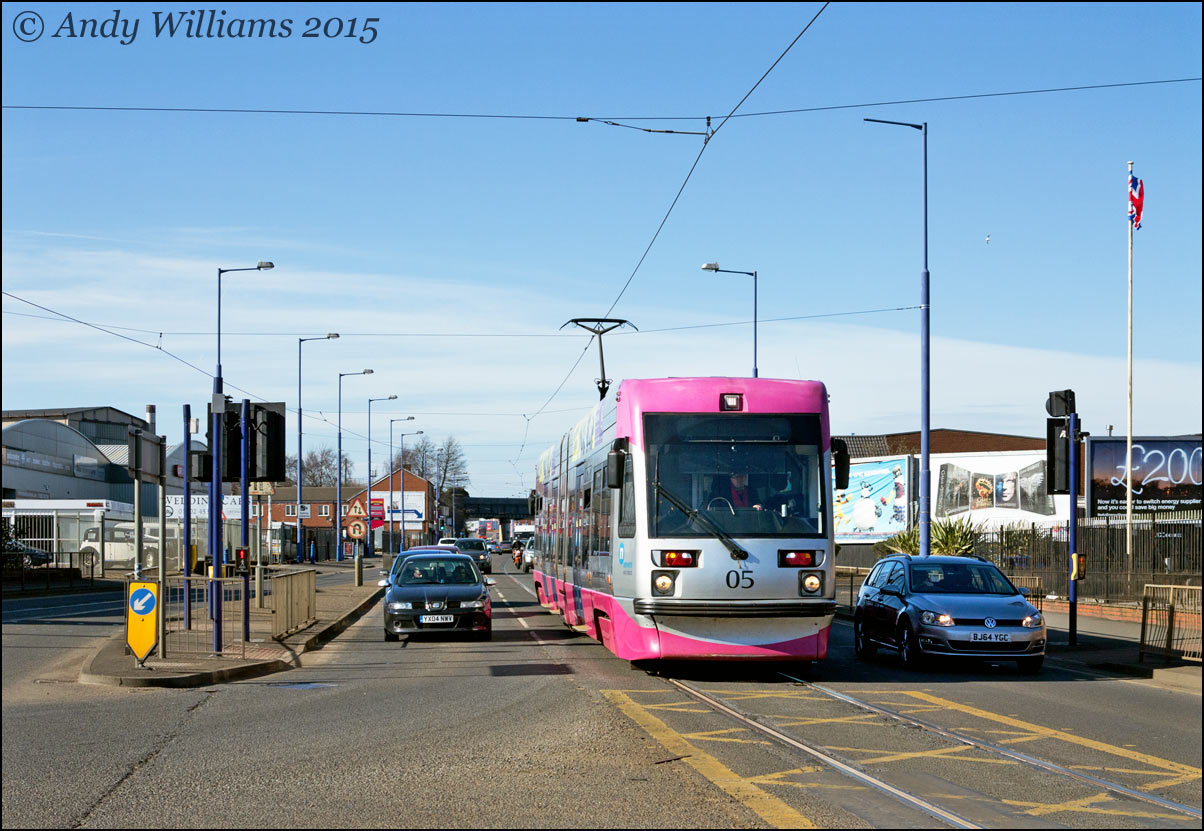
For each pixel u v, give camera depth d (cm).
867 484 5291
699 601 1405
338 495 7031
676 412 1477
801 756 934
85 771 864
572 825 705
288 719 1120
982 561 1812
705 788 806
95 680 1405
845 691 1367
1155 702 1301
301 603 2169
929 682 1481
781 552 1423
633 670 1569
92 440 8088
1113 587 2688
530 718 1124
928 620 1608
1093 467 3922
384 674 1527
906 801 777
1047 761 927
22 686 1394
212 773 857
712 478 1450
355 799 773
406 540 10606
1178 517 3053
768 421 1480
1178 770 897
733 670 1589
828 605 1423
